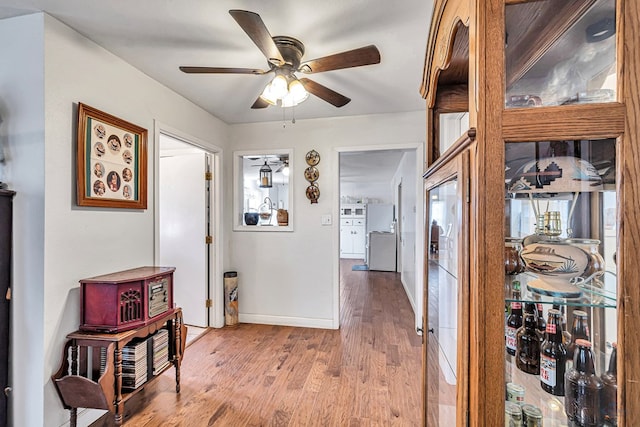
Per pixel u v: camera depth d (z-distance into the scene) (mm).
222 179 3414
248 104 2912
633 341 583
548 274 733
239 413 1886
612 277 670
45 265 1615
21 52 1631
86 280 1713
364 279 6008
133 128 2162
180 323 2141
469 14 694
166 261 3463
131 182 2145
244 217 3629
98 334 1675
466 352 692
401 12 1613
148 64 2156
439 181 1010
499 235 638
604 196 671
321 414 1877
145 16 1645
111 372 1615
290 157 3420
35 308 1609
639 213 578
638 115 579
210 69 1783
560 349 838
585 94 686
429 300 1253
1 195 1590
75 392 1602
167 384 2203
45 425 1589
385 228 8148
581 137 605
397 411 1907
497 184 636
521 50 710
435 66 1098
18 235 1630
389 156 5242
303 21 1684
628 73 582
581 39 707
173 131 2602
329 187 3336
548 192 667
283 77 1775
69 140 1741
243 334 3150
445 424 976
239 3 1540
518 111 630
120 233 2076
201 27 1737
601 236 698
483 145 641
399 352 2723
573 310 832
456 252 787
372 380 2254
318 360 2570
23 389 1607
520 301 732
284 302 3438
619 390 591
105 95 1963
